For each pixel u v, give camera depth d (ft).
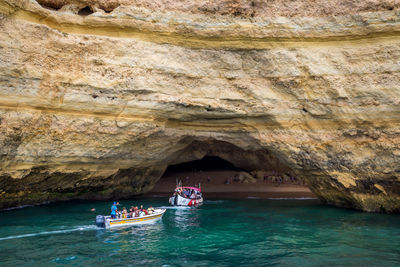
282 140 68.33
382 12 58.34
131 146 69.82
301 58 62.95
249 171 134.10
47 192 69.77
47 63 53.72
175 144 77.87
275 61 63.98
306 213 67.82
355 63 60.75
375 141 60.75
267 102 66.23
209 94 66.28
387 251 40.88
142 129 65.36
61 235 47.57
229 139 75.36
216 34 63.00
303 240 46.06
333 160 65.72
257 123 69.56
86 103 57.93
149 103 62.75
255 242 44.98
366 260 37.52
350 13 60.29
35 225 53.21
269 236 48.26
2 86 49.57
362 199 66.85
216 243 44.32
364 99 60.29
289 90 64.80
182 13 62.80
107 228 52.49
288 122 66.90
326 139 64.80
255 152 126.31
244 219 61.67
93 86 57.41
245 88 66.18
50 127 56.13
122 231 50.88
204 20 63.00
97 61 58.23
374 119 60.08
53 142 57.41
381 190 63.62
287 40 62.95
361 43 60.49
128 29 60.59
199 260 37.27
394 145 58.80
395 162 59.52
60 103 55.98
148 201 85.87
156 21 61.41
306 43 62.80
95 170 69.56
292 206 78.48
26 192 65.82
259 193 106.01
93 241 44.73
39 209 66.18
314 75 62.49
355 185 65.98
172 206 78.28
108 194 82.99
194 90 65.92
